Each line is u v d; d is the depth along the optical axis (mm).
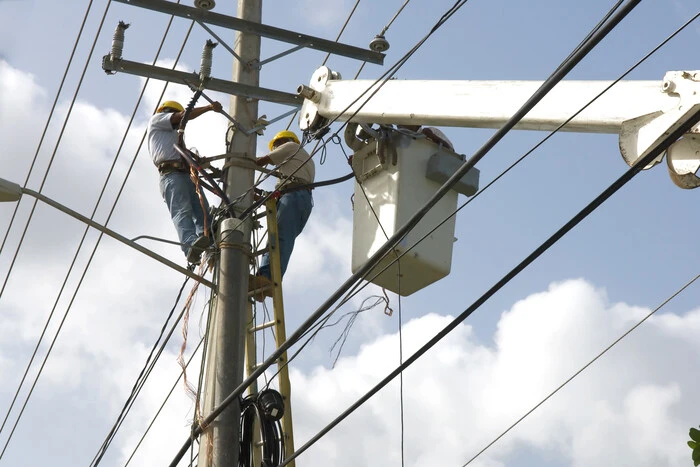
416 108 10711
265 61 14203
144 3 13547
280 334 13781
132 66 13609
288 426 13219
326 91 12242
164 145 15500
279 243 14984
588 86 8938
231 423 12328
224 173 13945
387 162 12789
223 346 12648
